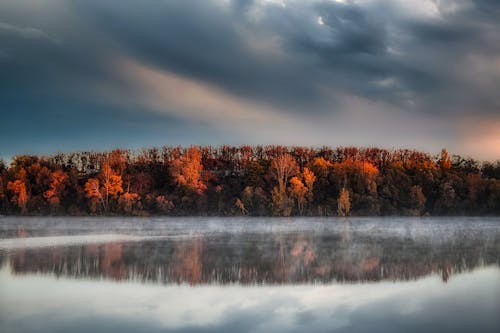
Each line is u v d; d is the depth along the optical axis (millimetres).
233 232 76938
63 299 27875
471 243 59219
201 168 138375
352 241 61688
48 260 42531
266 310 25594
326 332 22031
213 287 31453
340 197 127500
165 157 161500
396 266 40406
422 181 141125
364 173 137750
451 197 134875
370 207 131125
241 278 34750
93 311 25312
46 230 79500
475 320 23875
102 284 32188
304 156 169000
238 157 162750
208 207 133125
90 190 128250
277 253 48875
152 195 133375
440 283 32812
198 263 41750
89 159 156125
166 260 43375
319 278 34812
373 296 28781
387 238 66062
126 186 136625
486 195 137750
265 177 140500
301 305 26625
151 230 80750
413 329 22438
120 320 23734
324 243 59156
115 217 126000
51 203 129125
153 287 31375
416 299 27953
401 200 136125
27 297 28312
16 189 130500
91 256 45406
